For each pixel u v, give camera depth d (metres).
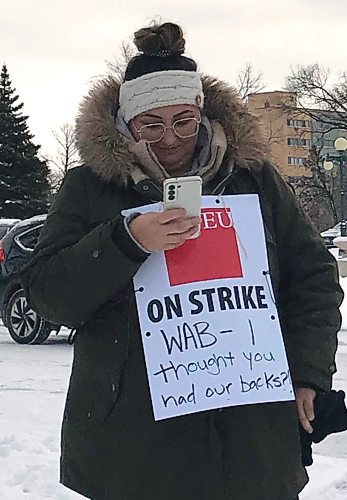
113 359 2.60
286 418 2.66
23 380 9.12
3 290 12.45
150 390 2.55
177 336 2.59
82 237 2.63
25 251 12.34
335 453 6.36
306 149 47.50
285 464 2.64
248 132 2.77
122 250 2.44
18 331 12.37
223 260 2.67
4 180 56.06
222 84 2.83
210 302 2.63
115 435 2.58
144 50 2.78
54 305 2.55
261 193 2.79
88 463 2.63
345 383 8.73
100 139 2.64
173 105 2.70
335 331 2.77
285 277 2.83
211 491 2.55
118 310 2.62
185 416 2.57
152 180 2.67
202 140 2.78
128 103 2.71
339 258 23.33
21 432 6.55
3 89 57.00
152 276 2.62
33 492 5.23
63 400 7.93
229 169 2.75
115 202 2.67
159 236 2.44
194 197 2.47
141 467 2.57
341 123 44.78
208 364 2.59
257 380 2.60
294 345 2.74
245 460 2.58
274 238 2.79
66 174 2.76
